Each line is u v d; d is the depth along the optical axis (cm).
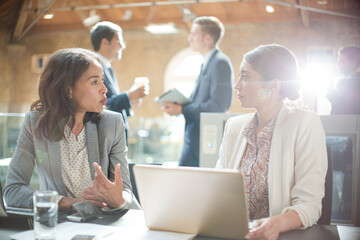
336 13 713
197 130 287
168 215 101
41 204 89
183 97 284
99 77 140
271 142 132
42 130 139
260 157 134
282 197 126
